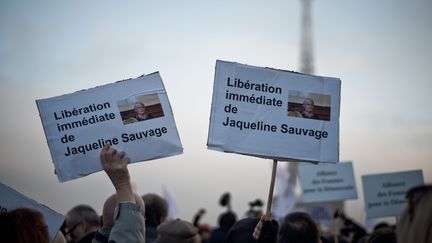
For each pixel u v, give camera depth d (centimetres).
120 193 591
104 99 703
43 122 701
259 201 1507
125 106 703
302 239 774
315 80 751
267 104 747
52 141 700
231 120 744
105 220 711
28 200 653
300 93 748
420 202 431
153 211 880
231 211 1521
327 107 750
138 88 705
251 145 743
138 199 638
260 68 748
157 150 700
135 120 702
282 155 743
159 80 705
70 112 702
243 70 747
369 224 1702
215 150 743
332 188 1603
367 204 1385
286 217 793
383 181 1390
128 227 577
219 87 746
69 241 1062
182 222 841
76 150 700
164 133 701
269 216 707
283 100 748
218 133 743
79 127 702
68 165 700
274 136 745
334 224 1340
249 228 721
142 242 580
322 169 1609
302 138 746
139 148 700
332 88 752
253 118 745
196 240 834
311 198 1602
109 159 597
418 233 426
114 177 595
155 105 703
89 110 702
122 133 701
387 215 1385
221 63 748
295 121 747
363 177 1391
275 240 697
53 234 649
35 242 523
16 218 525
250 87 748
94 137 701
